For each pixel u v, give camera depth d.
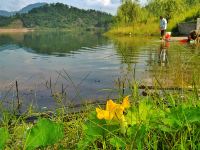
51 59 13.36
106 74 8.60
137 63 10.16
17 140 2.15
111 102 1.81
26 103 5.09
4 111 2.87
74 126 2.46
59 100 3.45
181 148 1.80
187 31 31.06
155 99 2.62
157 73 4.35
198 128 2.03
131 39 29.47
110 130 1.86
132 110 2.03
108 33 52.41
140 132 1.80
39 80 7.74
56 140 1.68
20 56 14.95
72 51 17.62
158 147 2.04
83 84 7.01
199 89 2.83
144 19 51.31
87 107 2.98
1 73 9.07
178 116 1.92
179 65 3.27
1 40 34.12
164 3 43.34
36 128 1.69
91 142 1.98
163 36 24.88
